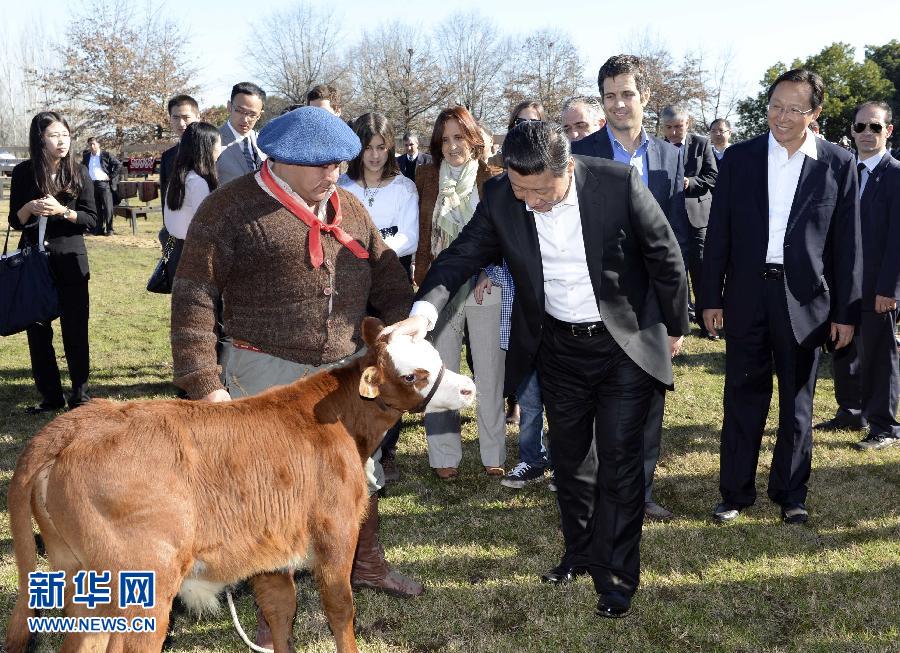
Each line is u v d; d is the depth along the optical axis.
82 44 43.16
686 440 5.88
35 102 52.59
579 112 5.04
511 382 3.57
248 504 2.54
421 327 3.04
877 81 40.41
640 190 3.25
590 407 3.55
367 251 3.24
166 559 2.36
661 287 3.36
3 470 5.13
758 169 4.28
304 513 2.67
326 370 2.88
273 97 51.88
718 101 45.19
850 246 4.21
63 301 6.12
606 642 3.35
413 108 48.88
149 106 42.56
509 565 4.02
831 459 5.41
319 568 2.74
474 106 51.19
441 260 3.40
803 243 4.16
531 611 3.58
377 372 2.77
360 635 3.40
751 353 4.38
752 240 4.28
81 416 2.43
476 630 3.43
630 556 3.46
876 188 5.50
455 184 4.89
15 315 5.74
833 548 4.13
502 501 4.84
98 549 2.30
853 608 3.54
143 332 9.38
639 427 3.43
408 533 4.38
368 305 4.66
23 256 5.79
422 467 5.41
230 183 2.90
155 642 2.37
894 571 3.87
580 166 3.25
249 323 2.98
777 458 4.48
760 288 4.29
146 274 13.49
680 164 4.65
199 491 2.46
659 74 44.75
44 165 5.77
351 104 49.62
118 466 2.32
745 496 4.53
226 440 2.53
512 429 6.21
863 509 4.60
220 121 44.06
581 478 3.68
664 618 3.52
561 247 3.29
